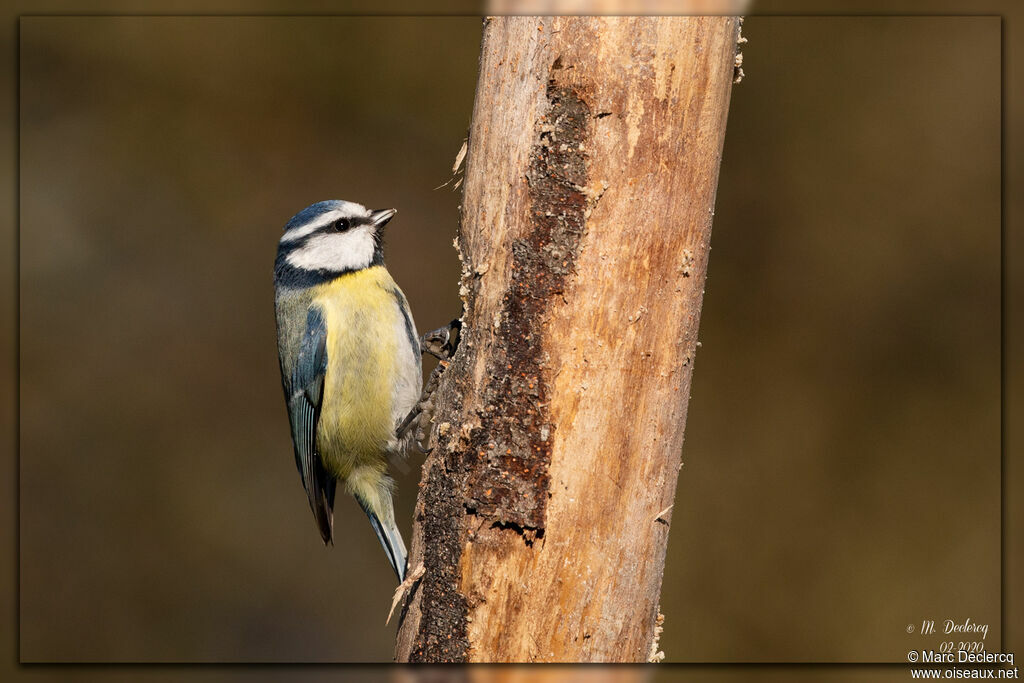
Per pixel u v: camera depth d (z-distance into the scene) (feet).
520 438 15.40
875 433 38.04
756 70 41.55
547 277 15.26
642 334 15.23
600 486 15.31
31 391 44.21
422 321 45.78
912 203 40.06
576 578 15.42
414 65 46.32
